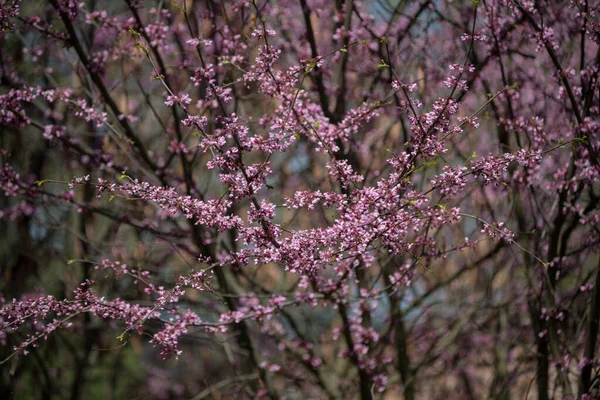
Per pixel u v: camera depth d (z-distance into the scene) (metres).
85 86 7.00
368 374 7.06
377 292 6.08
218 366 11.48
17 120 5.87
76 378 9.46
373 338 6.89
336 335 6.95
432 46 7.03
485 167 4.34
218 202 4.33
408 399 7.34
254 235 4.28
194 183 6.56
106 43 7.38
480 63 6.67
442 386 9.88
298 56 6.94
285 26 7.05
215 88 4.61
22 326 8.44
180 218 6.90
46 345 9.35
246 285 8.42
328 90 6.80
